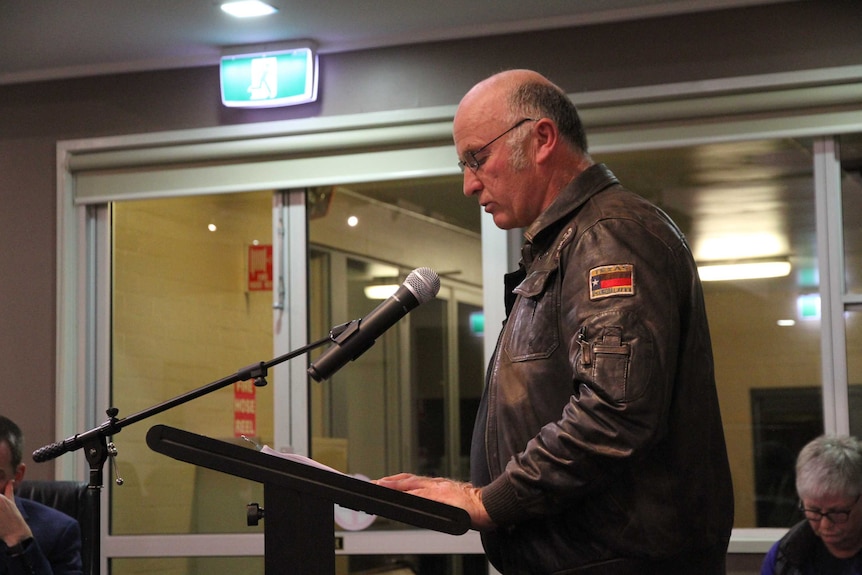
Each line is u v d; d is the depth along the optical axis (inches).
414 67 169.9
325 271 175.8
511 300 80.4
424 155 169.2
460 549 164.2
